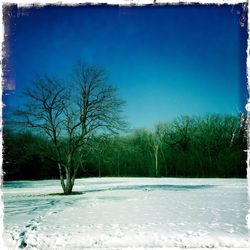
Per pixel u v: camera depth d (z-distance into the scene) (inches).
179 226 386.9
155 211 509.0
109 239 328.8
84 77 850.1
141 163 2207.2
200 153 2097.7
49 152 896.9
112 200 675.4
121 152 2121.1
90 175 2070.6
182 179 1711.4
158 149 2213.3
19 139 840.9
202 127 2105.1
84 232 359.9
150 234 346.0
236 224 395.9
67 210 536.7
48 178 1840.6
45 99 827.4
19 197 781.3
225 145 1966.0
